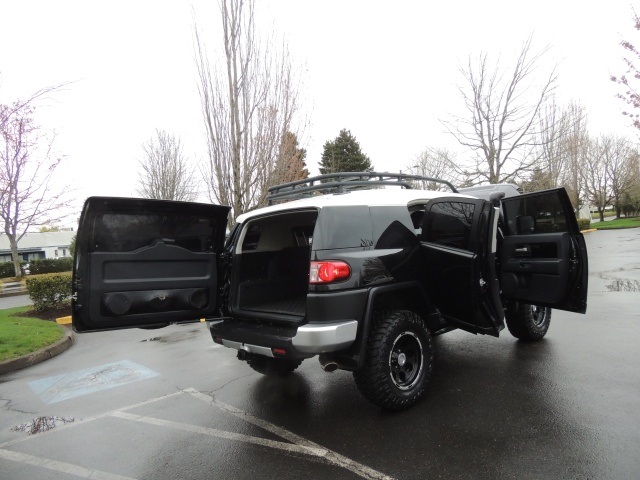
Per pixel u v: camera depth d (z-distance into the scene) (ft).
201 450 10.69
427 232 13.00
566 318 20.94
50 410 14.29
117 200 10.77
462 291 12.44
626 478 8.10
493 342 17.80
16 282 73.00
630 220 139.74
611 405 11.14
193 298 12.22
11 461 10.75
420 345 12.21
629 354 15.02
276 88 31.14
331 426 11.39
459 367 14.98
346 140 128.77
